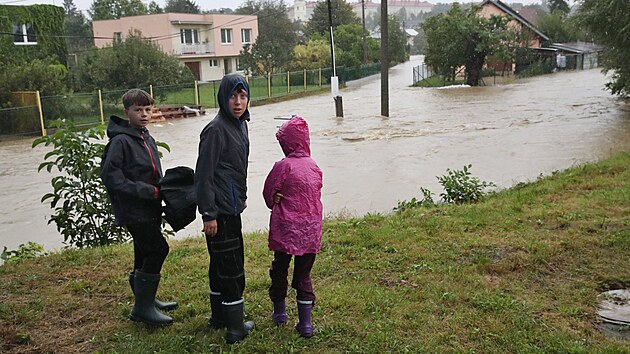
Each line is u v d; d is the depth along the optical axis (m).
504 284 4.39
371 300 4.13
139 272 3.77
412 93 36.12
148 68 32.25
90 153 6.21
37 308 4.18
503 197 7.94
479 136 17.19
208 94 38.69
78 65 35.84
